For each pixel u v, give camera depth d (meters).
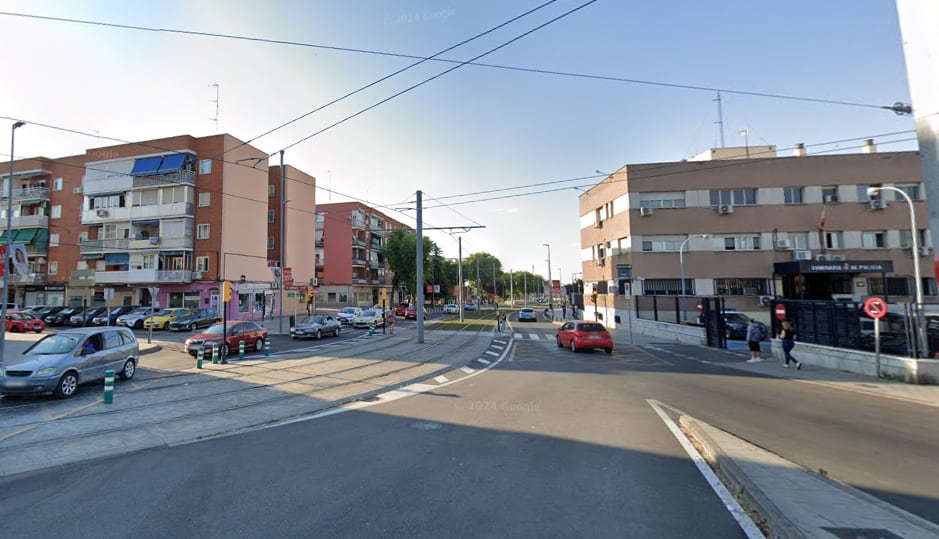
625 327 32.69
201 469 5.64
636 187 32.66
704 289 31.55
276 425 7.82
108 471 5.64
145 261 39.38
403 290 74.00
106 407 9.23
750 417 8.19
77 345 10.77
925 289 30.31
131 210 40.09
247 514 4.30
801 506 4.04
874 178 31.19
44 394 10.10
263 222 43.28
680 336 25.14
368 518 4.19
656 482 5.05
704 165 32.12
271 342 23.95
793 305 17.14
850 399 9.84
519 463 5.71
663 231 32.09
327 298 62.81
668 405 9.18
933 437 6.91
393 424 7.75
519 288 152.12
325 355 18.05
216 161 38.94
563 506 4.41
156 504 4.59
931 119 4.38
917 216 30.73
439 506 4.43
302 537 3.84
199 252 38.69
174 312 30.95
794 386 11.44
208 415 8.57
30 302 44.00
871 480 5.12
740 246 31.67
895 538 3.43
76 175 43.75
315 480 5.19
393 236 64.75
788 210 31.48
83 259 42.41
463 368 14.85
